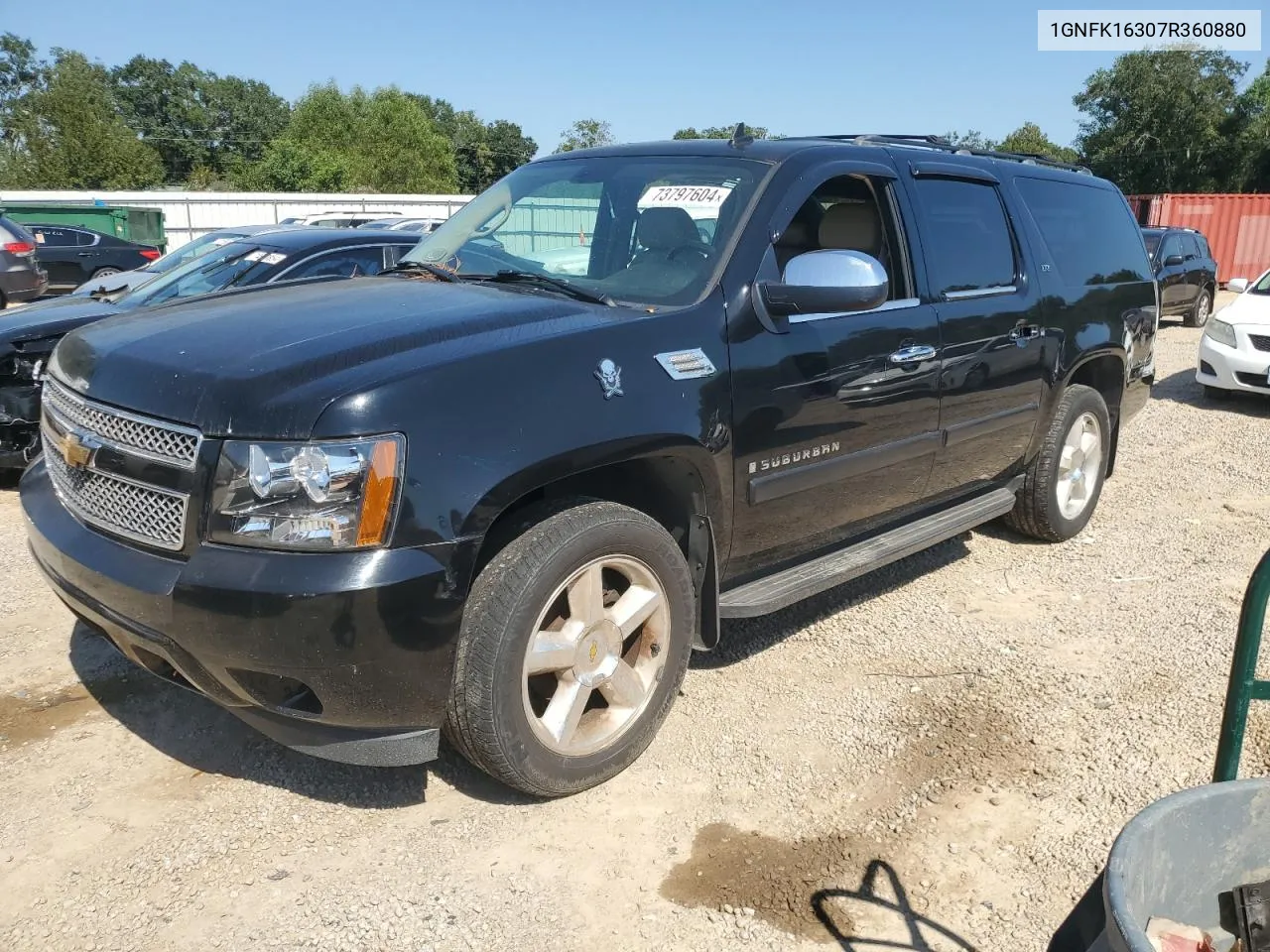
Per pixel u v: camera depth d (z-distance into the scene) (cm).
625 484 327
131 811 293
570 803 301
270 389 251
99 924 248
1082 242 528
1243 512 605
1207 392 980
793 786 312
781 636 422
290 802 299
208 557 249
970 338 424
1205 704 365
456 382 261
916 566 509
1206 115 4500
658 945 246
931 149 450
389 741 264
